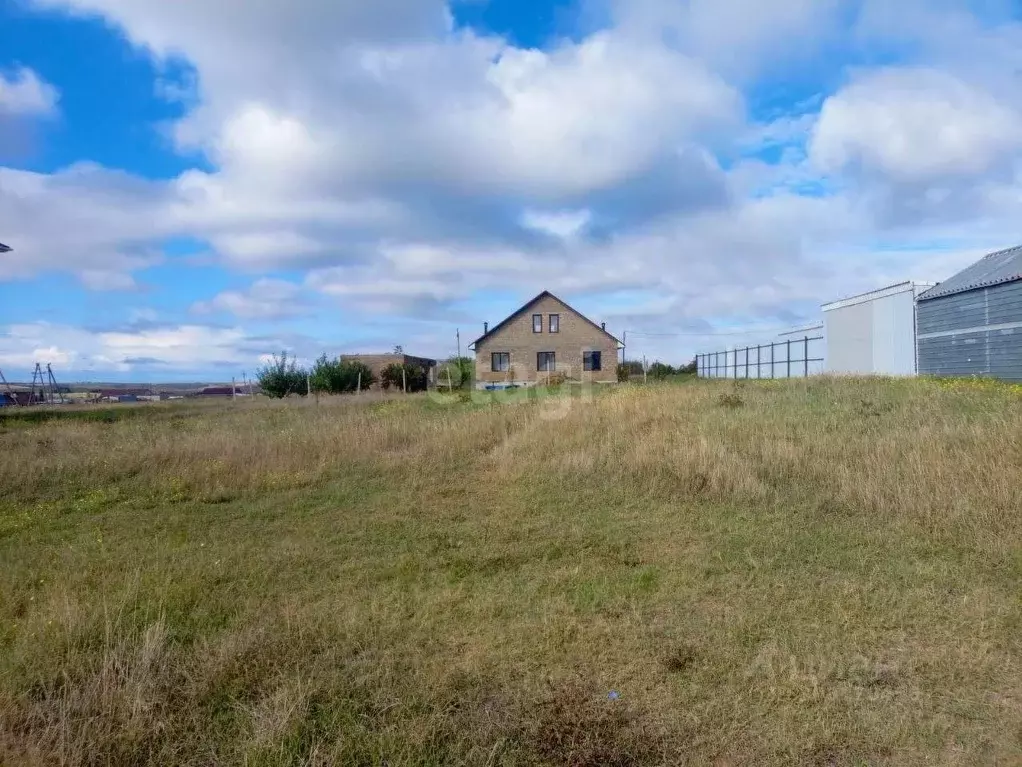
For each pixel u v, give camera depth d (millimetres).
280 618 4109
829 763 2619
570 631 3834
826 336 24688
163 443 10062
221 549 5719
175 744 2773
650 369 45000
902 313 19844
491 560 5297
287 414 15945
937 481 6230
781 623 3889
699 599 4328
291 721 2832
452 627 3951
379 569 5129
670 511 6586
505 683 3256
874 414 9641
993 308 15836
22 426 16078
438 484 8305
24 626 3979
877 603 4137
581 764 2619
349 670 3383
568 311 43719
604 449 8922
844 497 6496
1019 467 6164
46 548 5914
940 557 5000
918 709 2957
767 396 12820
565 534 5980
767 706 3000
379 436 10570
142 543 6004
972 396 10656
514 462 8875
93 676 3207
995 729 2795
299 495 7855
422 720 2904
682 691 3152
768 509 6457
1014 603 4078
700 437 8367
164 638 3664
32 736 2752
